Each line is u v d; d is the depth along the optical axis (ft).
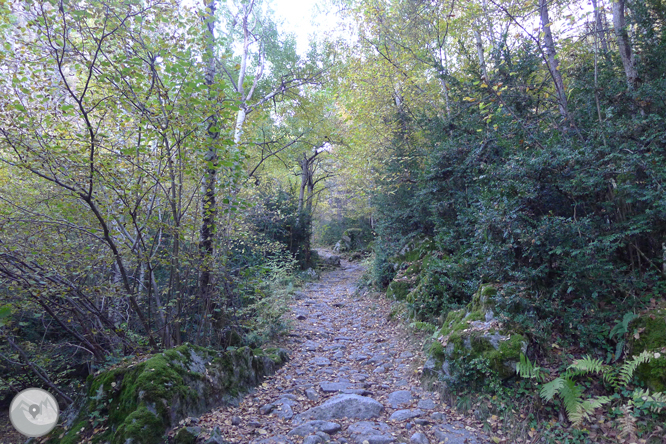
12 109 14.12
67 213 16.75
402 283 32.24
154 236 18.92
